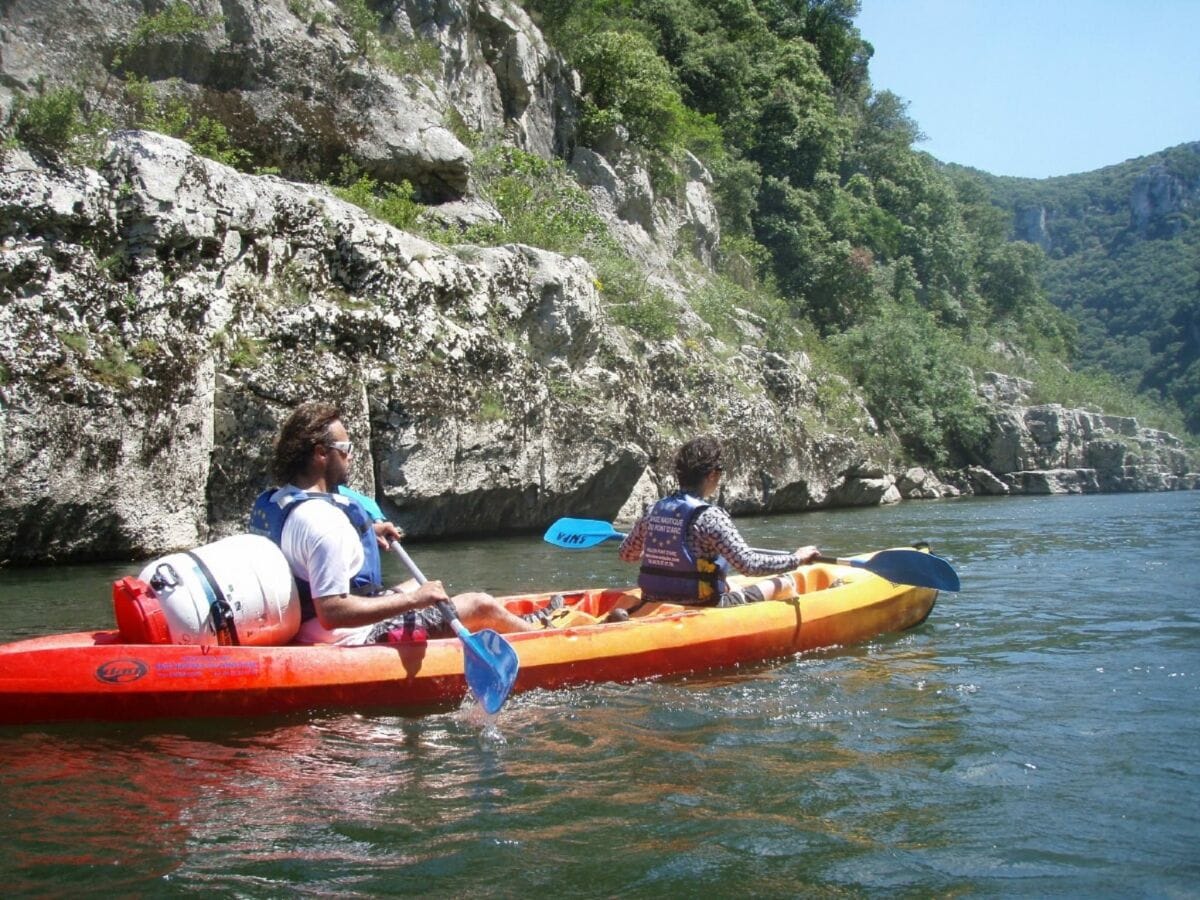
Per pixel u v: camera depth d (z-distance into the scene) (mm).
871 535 12039
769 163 27812
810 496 17297
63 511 7652
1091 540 11250
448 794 3203
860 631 5684
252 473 8852
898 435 22844
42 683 3777
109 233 8125
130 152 8352
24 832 2871
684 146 22375
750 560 5113
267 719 3945
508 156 15211
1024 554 9883
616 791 3246
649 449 13352
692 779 3363
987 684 4660
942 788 3299
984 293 42812
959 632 5926
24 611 6023
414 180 12781
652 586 5301
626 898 2547
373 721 3971
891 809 3123
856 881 2656
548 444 11555
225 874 2633
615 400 12719
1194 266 86125
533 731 3881
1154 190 107938
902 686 4629
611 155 18938
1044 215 116562
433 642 4281
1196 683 4664
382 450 9758
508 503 11219
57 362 7555
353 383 9430
